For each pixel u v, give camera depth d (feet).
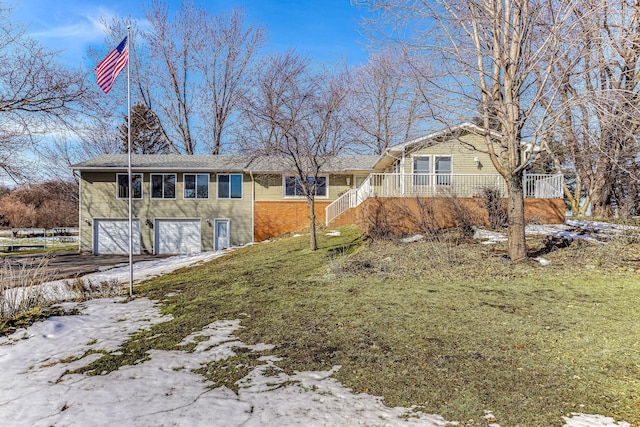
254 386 13.42
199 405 12.16
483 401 11.85
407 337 17.22
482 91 32.30
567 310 19.74
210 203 74.28
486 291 23.85
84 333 20.34
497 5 29.84
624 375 13.12
